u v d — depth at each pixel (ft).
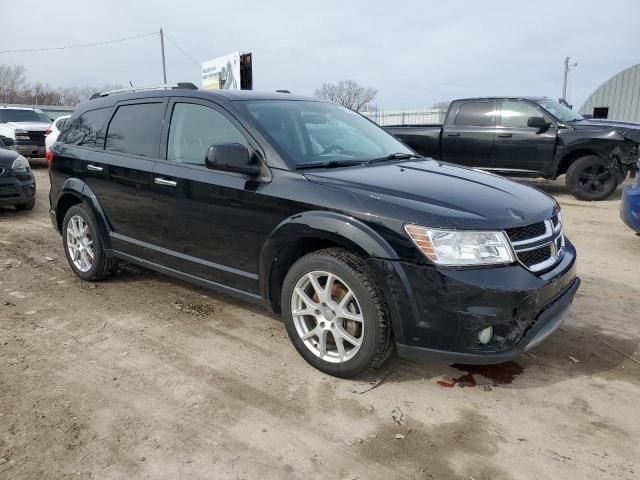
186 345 12.32
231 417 9.50
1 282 16.75
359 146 13.47
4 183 26.43
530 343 9.52
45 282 16.79
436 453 8.55
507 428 9.20
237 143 11.43
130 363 11.45
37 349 12.07
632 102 74.43
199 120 13.06
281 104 13.44
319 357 10.85
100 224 15.55
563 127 31.68
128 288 16.19
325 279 10.71
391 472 8.13
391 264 9.41
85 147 16.25
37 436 8.90
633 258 19.43
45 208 29.94
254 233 11.43
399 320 9.54
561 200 32.73
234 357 11.73
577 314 14.07
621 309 14.40
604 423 9.32
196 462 8.32
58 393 10.23
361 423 9.34
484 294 9.02
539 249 10.03
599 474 8.05
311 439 8.90
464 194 10.38
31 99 189.26
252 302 12.04
